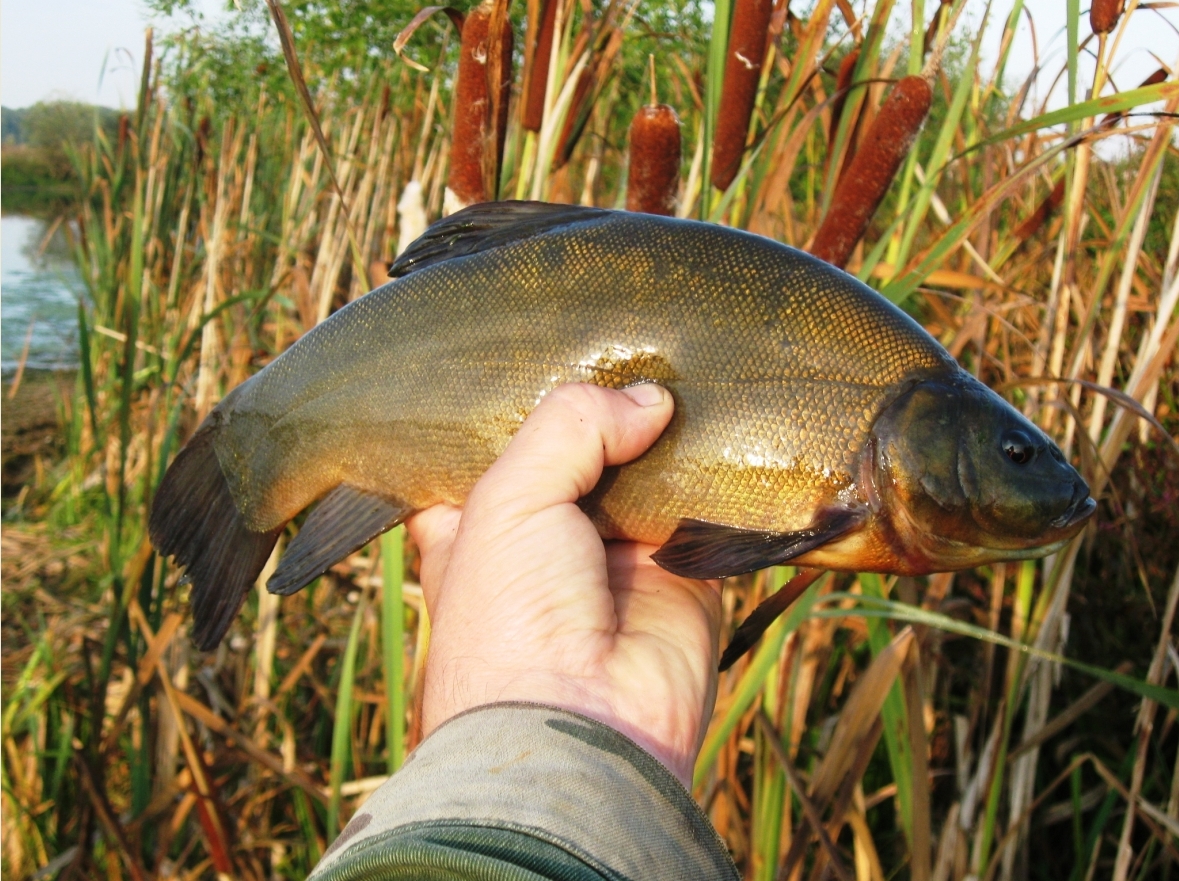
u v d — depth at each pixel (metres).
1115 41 0.58
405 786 0.32
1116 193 0.84
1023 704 0.86
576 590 0.41
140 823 0.74
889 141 0.54
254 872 0.78
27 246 3.43
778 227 0.80
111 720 0.93
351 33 1.74
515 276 0.49
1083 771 0.85
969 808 0.67
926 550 0.48
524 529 0.41
